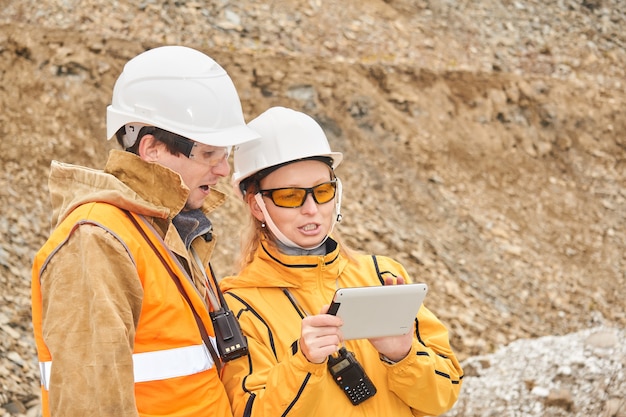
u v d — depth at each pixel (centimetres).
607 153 1112
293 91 945
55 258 206
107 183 217
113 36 877
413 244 841
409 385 257
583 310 849
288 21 1034
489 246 898
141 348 214
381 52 1068
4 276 614
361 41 1066
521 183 1021
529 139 1077
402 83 1038
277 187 263
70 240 207
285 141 263
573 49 1227
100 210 212
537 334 784
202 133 227
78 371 198
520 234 942
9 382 514
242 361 252
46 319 203
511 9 1256
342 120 954
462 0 1227
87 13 887
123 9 917
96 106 806
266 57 963
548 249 937
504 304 817
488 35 1189
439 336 280
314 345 231
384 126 977
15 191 698
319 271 268
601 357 746
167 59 232
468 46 1155
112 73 841
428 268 814
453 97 1062
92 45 850
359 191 885
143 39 896
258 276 267
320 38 1038
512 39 1202
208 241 248
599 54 1236
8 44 810
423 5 1189
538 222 974
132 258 210
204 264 244
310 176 263
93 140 782
